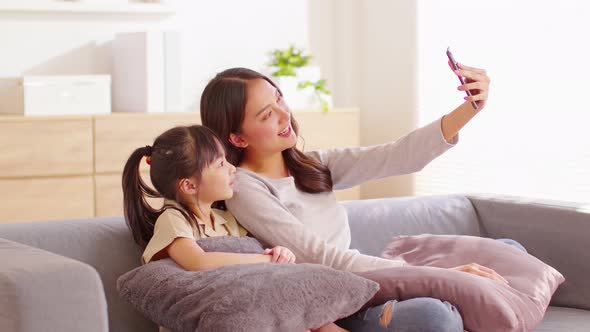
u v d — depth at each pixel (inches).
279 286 59.0
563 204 90.0
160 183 72.7
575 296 85.8
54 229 73.9
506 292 70.4
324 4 184.4
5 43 156.9
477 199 97.7
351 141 167.8
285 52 167.3
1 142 139.9
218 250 69.2
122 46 158.7
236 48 177.0
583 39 134.5
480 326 66.7
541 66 141.7
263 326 57.4
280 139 79.6
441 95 163.0
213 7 174.2
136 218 74.0
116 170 147.9
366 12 181.9
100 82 149.6
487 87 78.8
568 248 86.9
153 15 168.6
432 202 95.9
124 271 73.9
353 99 184.2
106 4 160.7
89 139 145.5
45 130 142.5
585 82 134.6
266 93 79.4
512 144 147.3
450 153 160.2
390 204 93.6
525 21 144.1
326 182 83.0
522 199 94.7
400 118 173.8
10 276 53.6
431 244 84.4
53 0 156.9
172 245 68.3
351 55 183.6
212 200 73.3
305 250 74.2
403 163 83.4
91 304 55.7
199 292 59.9
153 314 63.5
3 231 72.2
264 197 76.8
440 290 67.6
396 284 68.4
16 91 145.9
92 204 146.3
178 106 156.3
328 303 60.4
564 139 138.3
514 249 81.5
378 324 65.3
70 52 161.6
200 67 173.8
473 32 154.6
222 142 77.9
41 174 142.7
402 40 171.8
